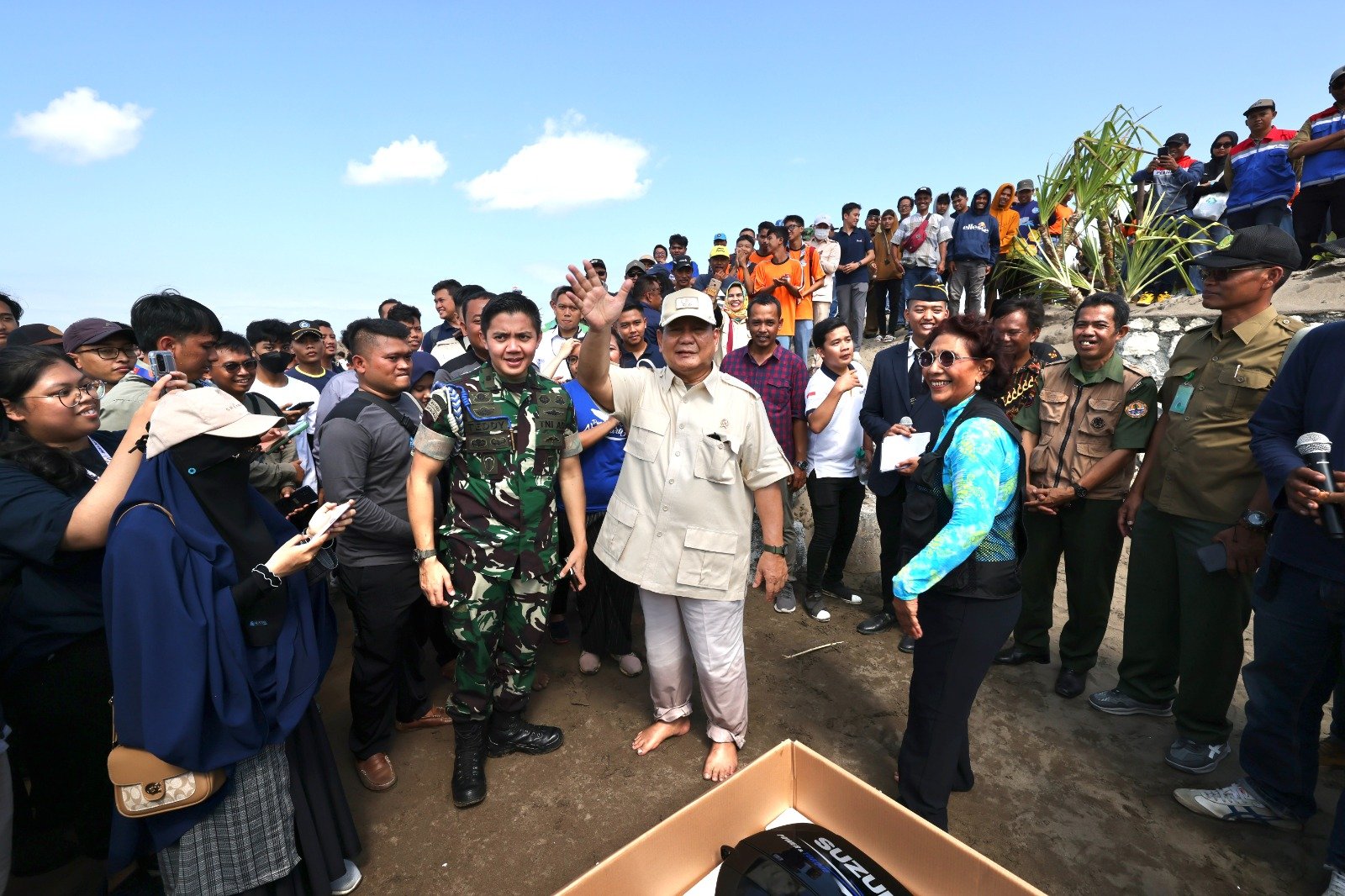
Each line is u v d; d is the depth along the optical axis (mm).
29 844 2021
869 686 3078
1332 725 2471
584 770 2518
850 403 3586
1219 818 2201
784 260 7105
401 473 2402
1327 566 1819
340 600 4109
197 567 1478
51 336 3027
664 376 2408
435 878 2037
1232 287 2254
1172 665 2697
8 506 1649
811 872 1214
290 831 1675
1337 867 1816
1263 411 2014
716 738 2514
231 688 1491
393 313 4871
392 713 2479
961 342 1913
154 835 1490
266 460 2502
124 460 1773
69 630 1772
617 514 2449
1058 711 2850
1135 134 5395
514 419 2279
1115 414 2752
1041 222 5973
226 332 2791
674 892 1346
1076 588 2904
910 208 8328
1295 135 5066
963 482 1818
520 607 2410
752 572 4121
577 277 2094
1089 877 2002
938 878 1284
